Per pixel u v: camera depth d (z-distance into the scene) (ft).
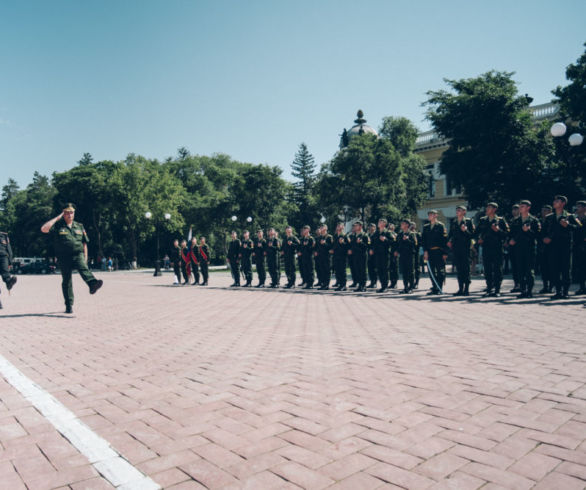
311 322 24.91
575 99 71.97
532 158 75.25
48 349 18.95
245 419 10.32
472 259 64.80
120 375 14.51
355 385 12.66
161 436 9.46
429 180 132.98
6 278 34.35
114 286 65.87
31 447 9.04
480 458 8.13
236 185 146.00
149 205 167.22
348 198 111.55
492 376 13.11
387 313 27.50
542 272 35.53
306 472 7.79
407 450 8.52
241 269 58.59
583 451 8.29
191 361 16.22
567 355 15.35
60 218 30.81
